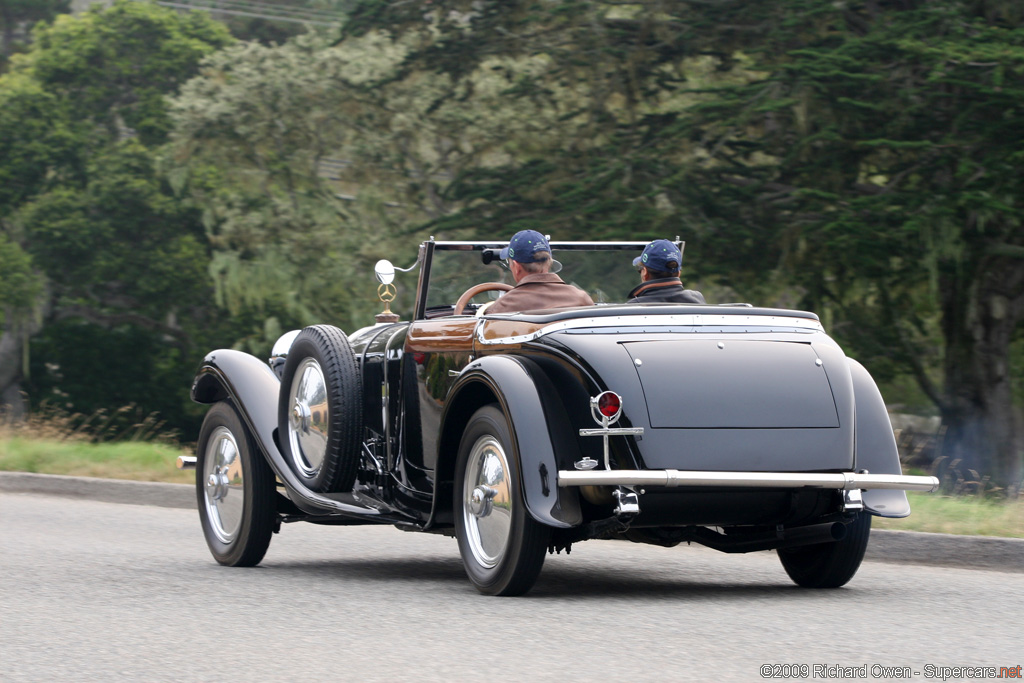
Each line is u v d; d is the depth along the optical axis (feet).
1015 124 169.99
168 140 350.23
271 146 268.41
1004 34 168.86
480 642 44.75
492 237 201.87
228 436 72.90
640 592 59.41
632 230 185.06
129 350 399.03
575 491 52.13
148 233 351.87
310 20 472.44
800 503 54.19
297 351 69.87
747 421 52.65
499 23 222.07
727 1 201.87
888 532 77.87
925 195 172.35
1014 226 181.47
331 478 67.31
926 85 175.94
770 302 194.18
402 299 263.70
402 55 254.88
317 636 46.39
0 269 319.88
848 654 42.45
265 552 71.46
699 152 202.08
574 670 39.83
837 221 172.24
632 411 51.70
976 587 61.67
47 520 96.32
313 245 263.70
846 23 197.88
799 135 186.60
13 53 462.60
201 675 39.52
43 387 396.78
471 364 56.70
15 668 40.81
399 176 261.85
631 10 224.53
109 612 52.60
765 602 55.01
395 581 64.08
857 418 55.47
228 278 262.88
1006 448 216.33
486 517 55.88
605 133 213.66
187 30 381.60
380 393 70.44
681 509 53.21
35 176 349.41
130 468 123.34
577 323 54.60
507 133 236.22
